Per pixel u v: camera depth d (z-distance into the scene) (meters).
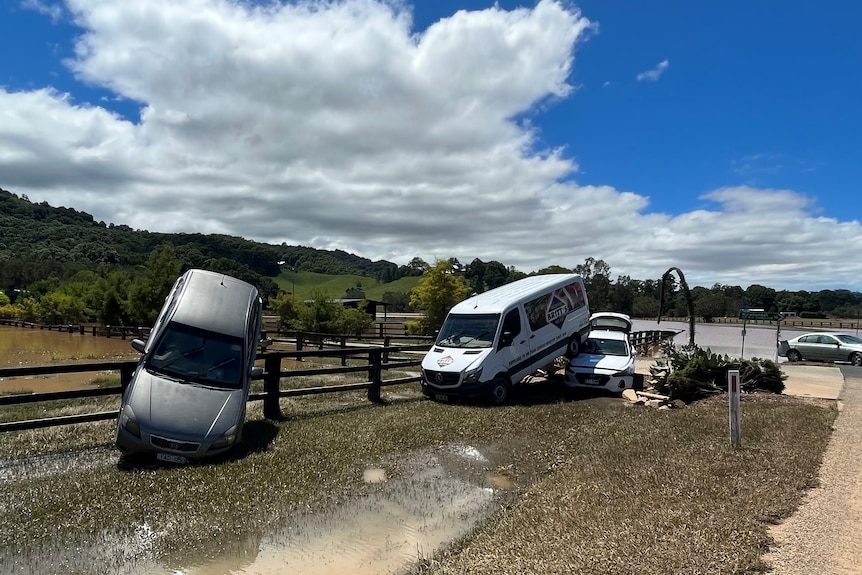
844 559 4.22
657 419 9.96
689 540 4.43
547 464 7.61
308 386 14.19
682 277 16.59
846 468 6.64
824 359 24.33
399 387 14.73
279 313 37.72
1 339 37.25
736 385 7.69
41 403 11.47
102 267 68.44
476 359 12.01
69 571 4.38
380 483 6.80
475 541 4.92
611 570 3.96
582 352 14.94
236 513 5.61
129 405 7.26
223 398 7.86
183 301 9.02
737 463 6.69
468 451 8.30
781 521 4.98
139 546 4.84
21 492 5.97
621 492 5.76
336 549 4.96
